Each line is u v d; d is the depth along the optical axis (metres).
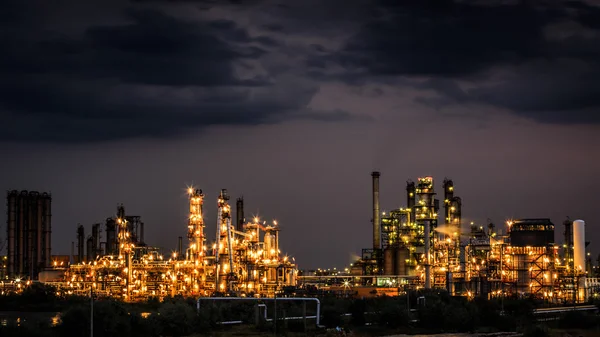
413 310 172.62
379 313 164.50
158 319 143.12
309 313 164.00
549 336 153.00
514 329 166.38
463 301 182.00
